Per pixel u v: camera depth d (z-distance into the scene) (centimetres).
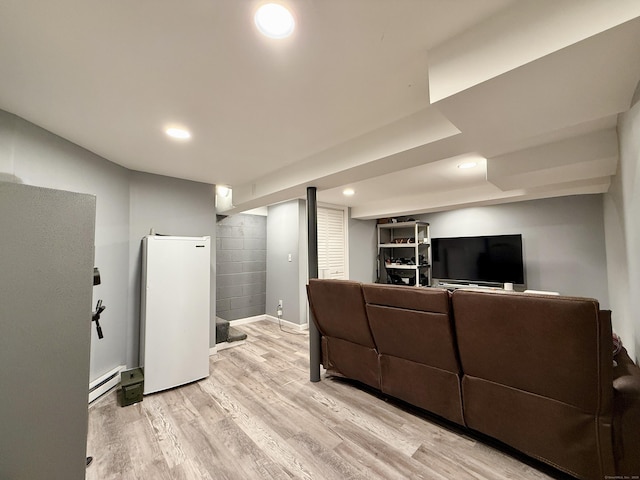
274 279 496
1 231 97
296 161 266
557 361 132
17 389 98
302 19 101
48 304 104
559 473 146
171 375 252
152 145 223
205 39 111
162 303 253
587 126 182
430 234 557
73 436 107
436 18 101
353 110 170
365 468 152
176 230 320
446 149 176
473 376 168
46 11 96
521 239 434
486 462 155
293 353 340
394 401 223
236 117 178
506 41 96
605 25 78
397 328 195
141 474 151
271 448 170
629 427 123
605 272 369
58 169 203
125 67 128
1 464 94
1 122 165
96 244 242
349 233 547
